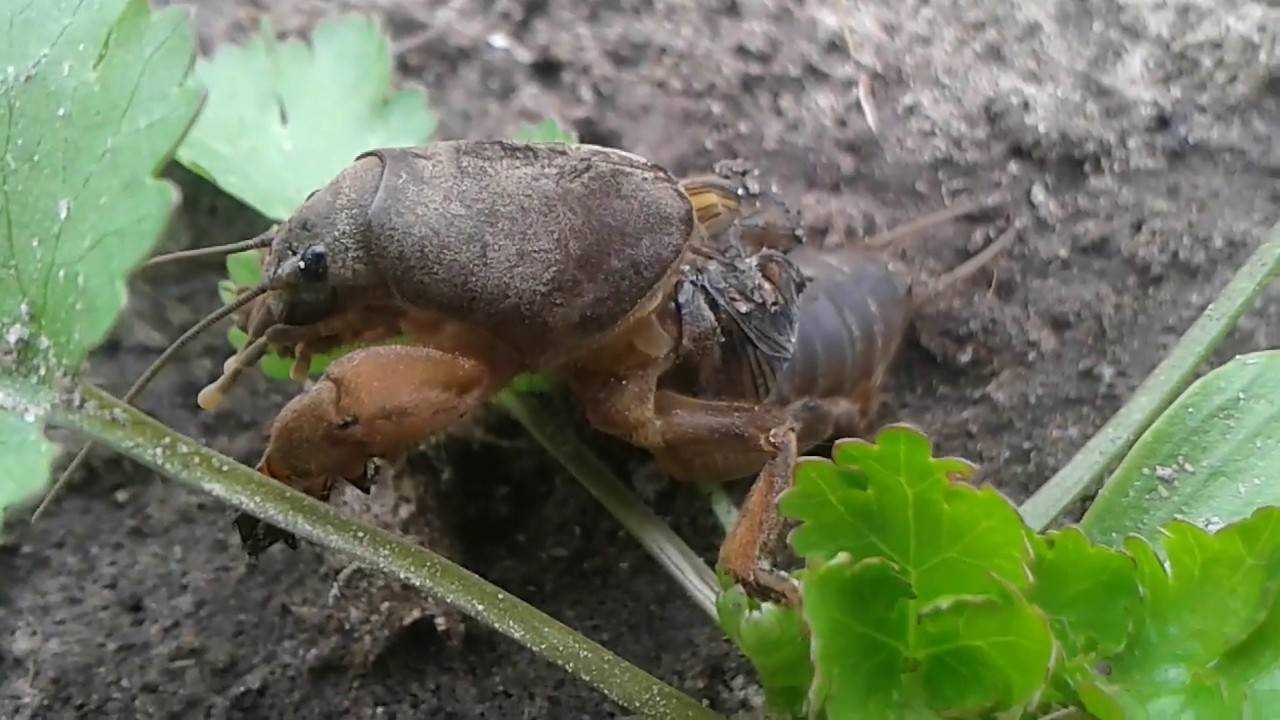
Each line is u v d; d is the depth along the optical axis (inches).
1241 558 2.9
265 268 3.4
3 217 2.9
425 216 3.3
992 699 2.9
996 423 4.0
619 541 3.7
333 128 3.7
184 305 4.0
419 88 3.8
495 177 3.4
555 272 3.3
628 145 4.2
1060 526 3.7
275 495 3.0
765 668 3.0
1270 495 3.3
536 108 4.3
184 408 3.9
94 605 3.6
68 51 2.9
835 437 3.7
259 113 3.7
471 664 3.5
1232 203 4.2
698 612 3.6
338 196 3.3
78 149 2.9
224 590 3.6
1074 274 4.1
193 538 3.7
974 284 4.1
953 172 4.3
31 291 2.9
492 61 4.4
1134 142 4.3
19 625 3.6
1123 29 4.5
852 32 4.5
